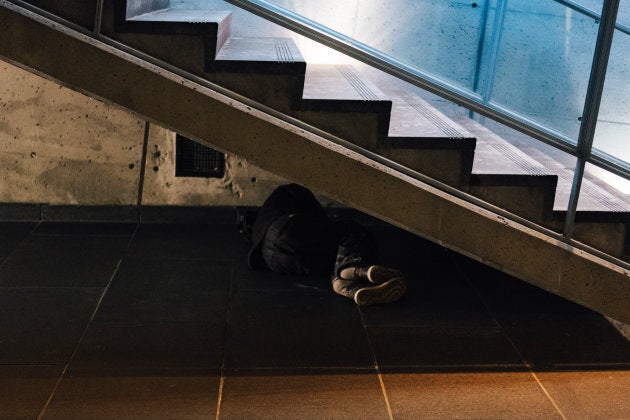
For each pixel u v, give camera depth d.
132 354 3.39
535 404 3.12
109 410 2.91
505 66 4.77
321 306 4.05
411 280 4.53
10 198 5.27
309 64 4.76
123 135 5.28
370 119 3.48
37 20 3.21
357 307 4.05
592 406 3.12
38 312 3.79
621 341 3.80
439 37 4.93
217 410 2.95
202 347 3.49
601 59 3.45
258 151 3.45
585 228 3.75
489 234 3.64
